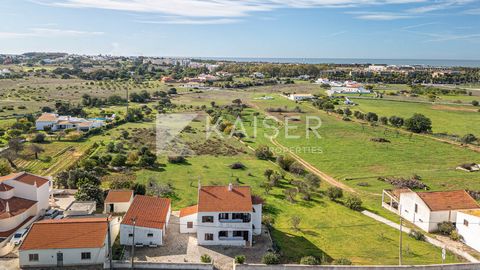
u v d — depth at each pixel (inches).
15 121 5595.5
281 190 3240.7
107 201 2551.7
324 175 3828.7
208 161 4040.4
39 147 4116.6
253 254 2075.5
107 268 1844.2
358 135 5457.7
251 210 2174.0
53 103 7362.2
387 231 2493.8
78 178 3006.9
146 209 2287.2
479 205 2566.4
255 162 4116.6
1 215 2153.1
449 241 2374.5
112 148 4215.1
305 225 2551.7
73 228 1962.4
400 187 3430.1
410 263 2038.6
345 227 2539.4
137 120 6082.7
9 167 3358.8
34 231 1927.9
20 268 1846.7
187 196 2942.9
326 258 2084.2
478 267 1861.5
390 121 6112.2
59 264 1875.0
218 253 2074.3
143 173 3496.6
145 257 1993.1
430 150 4741.6
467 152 4653.1
